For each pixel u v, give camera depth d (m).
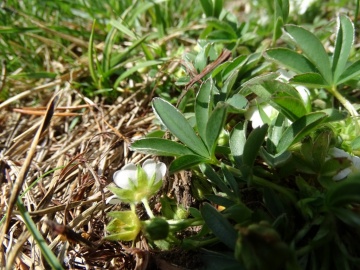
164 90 0.14
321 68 0.11
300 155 0.10
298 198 0.09
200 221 0.09
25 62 0.16
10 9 0.15
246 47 0.14
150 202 0.11
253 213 0.09
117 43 0.16
